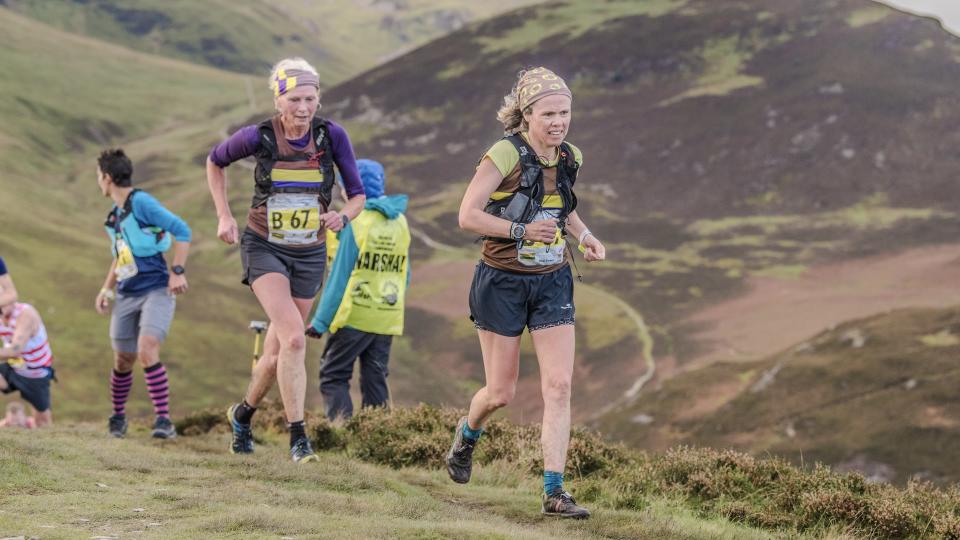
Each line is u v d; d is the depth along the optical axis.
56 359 84.38
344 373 11.78
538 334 6.73
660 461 9.09
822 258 135.88
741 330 108.38
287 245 8.35
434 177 190.12
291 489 7.15
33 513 5.64
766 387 80.25
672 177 175.38
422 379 99.94
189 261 147.25
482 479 8.56
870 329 86.19
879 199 159.75
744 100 195.38
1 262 13.02
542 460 9.09
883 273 127.31
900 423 69.38
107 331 94.25
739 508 7.55
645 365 100.25
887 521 7.23
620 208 167.38
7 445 7.82
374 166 11.83
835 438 69.44
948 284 118.94
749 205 163.62
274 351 8.87
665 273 132.25
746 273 131.12
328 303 10.75
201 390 87.00
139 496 6.34
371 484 7.44
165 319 10.87
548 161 6.62
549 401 6.69
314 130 8.24
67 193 177.62
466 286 129.88
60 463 7.44
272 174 8.19
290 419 8.48
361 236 11.53
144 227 10.68
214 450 9.57
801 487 8.16
